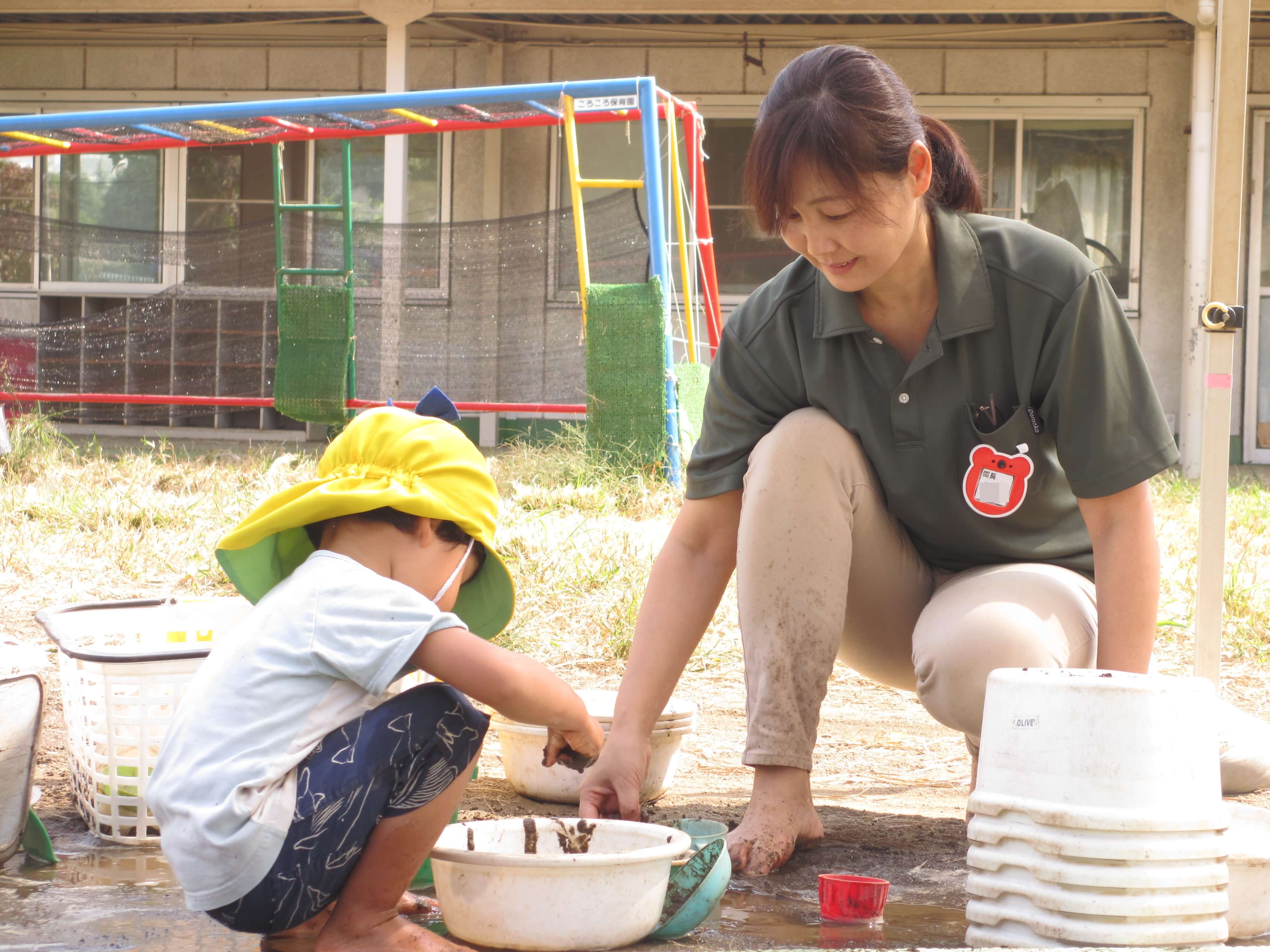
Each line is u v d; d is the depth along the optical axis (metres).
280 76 11.29
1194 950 1.49
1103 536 2.03
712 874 1.72
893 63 10.66
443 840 1.77
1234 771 2.54
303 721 1.59
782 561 2.05
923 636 2.06
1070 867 1.52
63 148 9.09
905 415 2.07
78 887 1.93
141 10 10.27
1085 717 1.54
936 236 2.03
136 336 10.08
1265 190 10.20
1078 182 10.50
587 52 11.01
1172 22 10.30
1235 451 10.26
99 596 4.51
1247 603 4.34
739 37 10.79
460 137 10.99
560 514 6.11
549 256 9.94
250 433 10.83
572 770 2.42
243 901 1.56
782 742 2.07
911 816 2.44
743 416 2.19
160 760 1.62
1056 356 2.00
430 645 1.63
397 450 1.77
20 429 8.10
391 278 9.55
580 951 1.64
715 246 10.81
